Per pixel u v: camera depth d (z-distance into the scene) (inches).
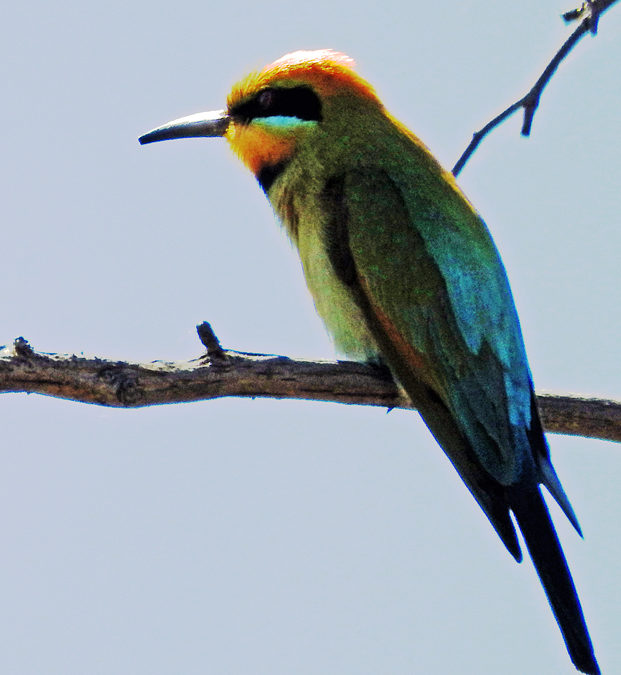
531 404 409.7
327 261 438.0
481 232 438.6
